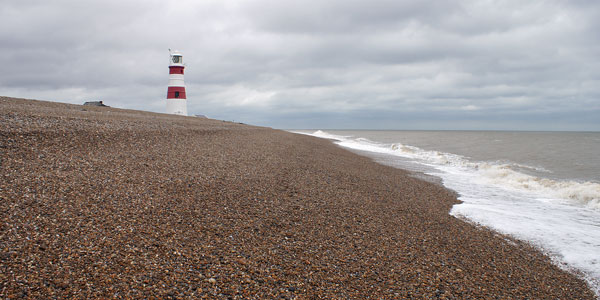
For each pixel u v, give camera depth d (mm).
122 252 5738
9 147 9766
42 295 4445
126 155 11727
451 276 6625
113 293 4707
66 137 12016
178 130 19703
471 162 26891
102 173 9367
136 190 8570
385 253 7285
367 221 9188
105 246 5828
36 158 9500
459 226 9875
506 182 17312
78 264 5223
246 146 19734
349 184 13742
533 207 12656
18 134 10961
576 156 31969
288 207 9352
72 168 9305
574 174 21047
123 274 5168
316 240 7457
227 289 5207
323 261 6559
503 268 7324
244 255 6320
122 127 16031
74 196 7527
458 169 22391
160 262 5652
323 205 10031
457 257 7574
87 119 16281
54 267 5051
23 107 17516
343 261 6680
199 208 8172
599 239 9328
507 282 6711
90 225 6422
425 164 24766
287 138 35000
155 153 12875
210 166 12453
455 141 59438
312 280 5816
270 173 13109
